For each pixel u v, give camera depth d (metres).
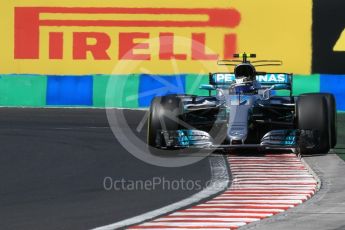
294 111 47.19
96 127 58.88
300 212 31.06
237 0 72.25
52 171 41.38
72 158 45.50
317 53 71.62
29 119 63.19
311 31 71.81
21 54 73.31
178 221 29.56
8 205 32.66
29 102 73.19
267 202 33.19
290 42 72.00
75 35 73.00
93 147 49.53
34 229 28.08
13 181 38.53
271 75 49.38
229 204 32.84
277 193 35.22
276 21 72.12
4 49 73.38
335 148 49.06
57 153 47.19
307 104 45.78
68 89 73.00
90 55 72.88
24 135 54.50
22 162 44.19
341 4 71.44
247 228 28.27
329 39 71.62
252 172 40.84
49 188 36.66
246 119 44.88
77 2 73.12
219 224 28.98
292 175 39.84
